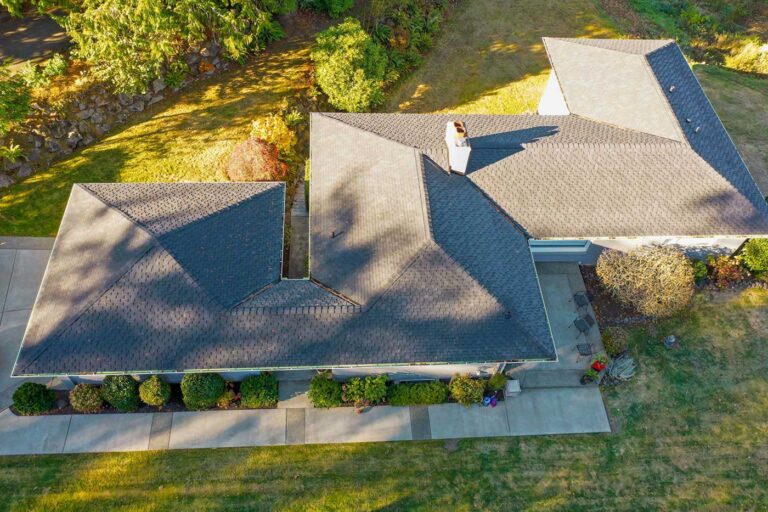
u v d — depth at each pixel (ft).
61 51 96.89
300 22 119.55
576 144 84.12
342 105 103.65
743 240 87.40
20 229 86.12
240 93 106.32
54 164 93.15
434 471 69.62
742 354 82.23
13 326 76.84
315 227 77.00
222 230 74.59
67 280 69.31
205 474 67.51
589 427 74.54
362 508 66.33
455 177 80.69
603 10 147.43
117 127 99.19
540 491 68.90
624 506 68.39
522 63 127.85
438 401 74.23
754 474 71.72
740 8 158.40
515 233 77.51
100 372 63.57
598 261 84.33
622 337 80.07
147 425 70.23
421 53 127.03
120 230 71.97
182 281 67.82
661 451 73.05
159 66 96.58
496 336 67.41
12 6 84.99
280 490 66.95
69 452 67.77
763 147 111.75
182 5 87.15
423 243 71.26
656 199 81.20
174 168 95.25
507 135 86.99
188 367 64.34
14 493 64.54
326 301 69.21
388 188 77.87
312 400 72.23
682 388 78.64
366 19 122.31
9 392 71.51
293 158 99.35
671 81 96.12
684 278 79.77
